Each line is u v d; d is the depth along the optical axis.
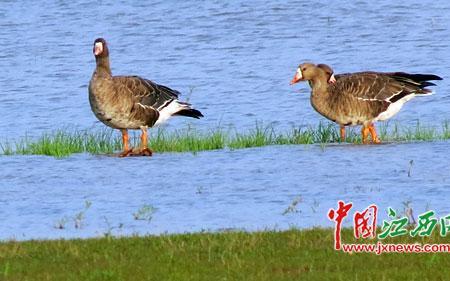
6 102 34.03
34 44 45.75
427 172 19.55
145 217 16.81
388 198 17.61
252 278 13.00
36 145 23.66
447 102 31.11
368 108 23.25
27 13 53.28
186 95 34.59
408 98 23.61
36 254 14.34
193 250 14.32
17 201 18.25
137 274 13.26
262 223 16.16
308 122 29.09
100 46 22.66
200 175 20.02
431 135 23.92
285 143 23.62
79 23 50.62
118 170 20.72
